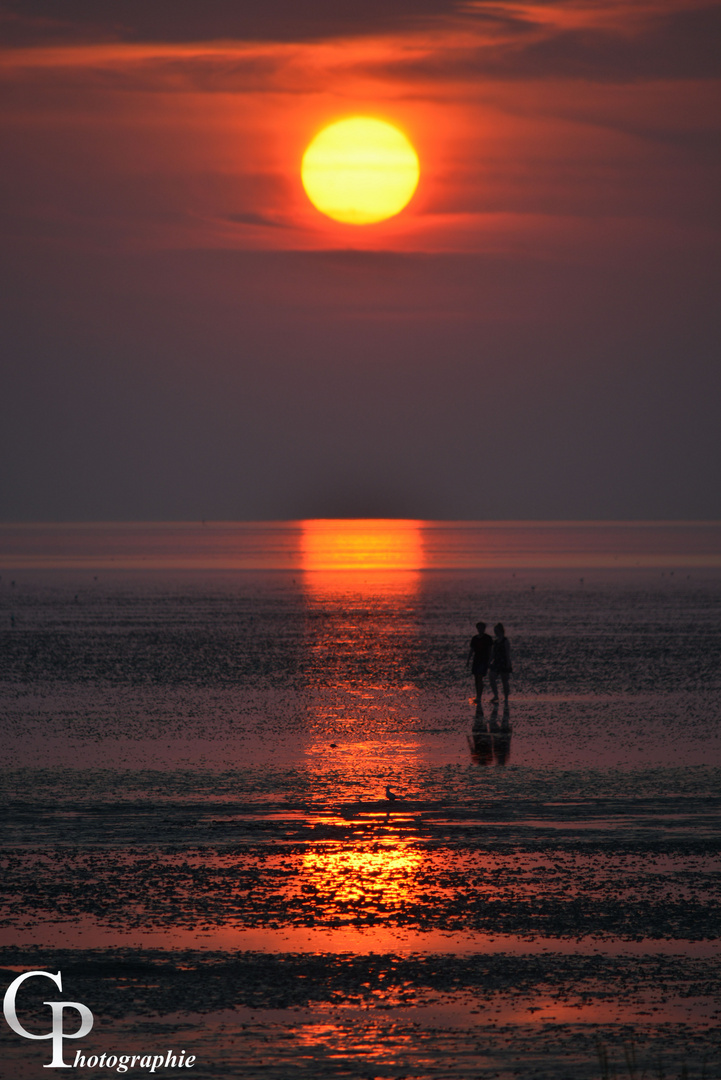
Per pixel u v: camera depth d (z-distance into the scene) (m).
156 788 65.44
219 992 36.94
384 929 42.38
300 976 38.12
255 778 68.12
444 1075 31.39
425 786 65.88
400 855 51.81
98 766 71.75
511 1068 31.73
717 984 37.38
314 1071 31.61
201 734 83.94
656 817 58.53
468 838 54.69
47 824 57.47
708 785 65.62
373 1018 35.00
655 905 44.78
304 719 91.19
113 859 51.19
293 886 47.25
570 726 87.25
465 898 45.72
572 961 39.28
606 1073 30.48
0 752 76.50
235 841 54.28
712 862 50.50
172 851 52.53
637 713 93.44
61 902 45.34
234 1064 32.06
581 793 63.88
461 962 39.25
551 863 50.47
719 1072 31.22
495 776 68.50
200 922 43.09
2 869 49.72
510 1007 35.75
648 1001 36.12
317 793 64.19
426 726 87.69
